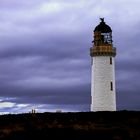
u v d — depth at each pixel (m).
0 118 57.25
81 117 56.47
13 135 47.56
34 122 53.88
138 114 56.66
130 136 45.94
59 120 55.16
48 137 46.72
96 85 77.00
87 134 47.16
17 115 59.12
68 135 47.09
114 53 77.56
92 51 77.50
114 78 77.94
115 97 77.94
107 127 50.34
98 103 76.50
